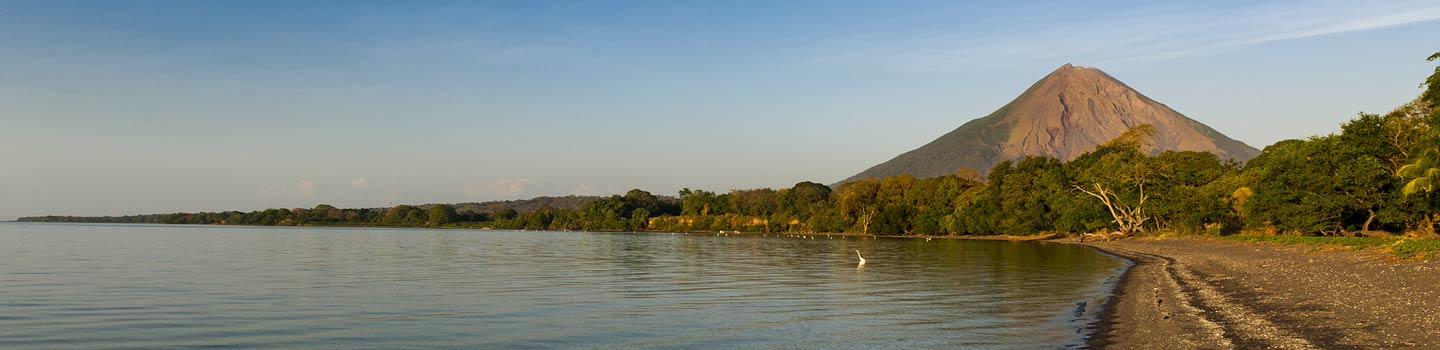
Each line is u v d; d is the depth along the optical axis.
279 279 48.16
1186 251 80.12
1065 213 128.25
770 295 38.47
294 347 24.45
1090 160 133.50
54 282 45.12
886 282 45.59
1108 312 30.33
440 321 29.66
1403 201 76.69
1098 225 126.31
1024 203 144.25
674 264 64.81
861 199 190.12
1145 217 119.25
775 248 102.81
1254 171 100.88
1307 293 32.22
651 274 52.81
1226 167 132.38
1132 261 66.88
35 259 68.62
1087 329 26.14
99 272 53.19
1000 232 150.00
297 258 73.19
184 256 75.62
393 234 196.38
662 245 116.00
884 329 27.14
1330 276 38.09
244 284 44.56
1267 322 25.06
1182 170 119.75
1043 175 139.25
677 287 42.88
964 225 156.12
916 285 43.50
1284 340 21.80
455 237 166.25
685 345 24.56
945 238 154.75
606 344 24.81
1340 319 24.84
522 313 31.88
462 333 26.92
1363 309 26.52
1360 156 79.06
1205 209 104.75
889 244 118.50
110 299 36.62
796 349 23.64
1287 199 83.50
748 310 32.59
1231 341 22.08
